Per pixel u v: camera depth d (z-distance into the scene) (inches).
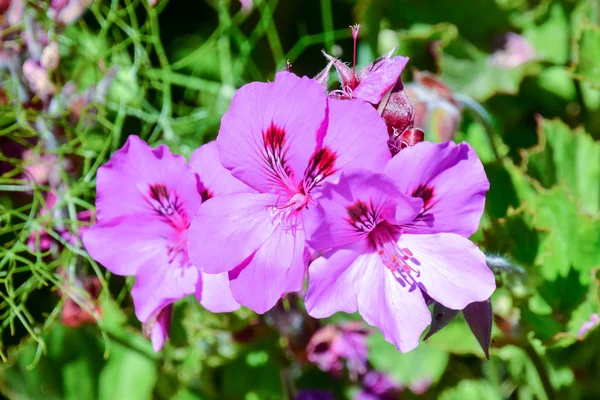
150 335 9.2
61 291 12.6
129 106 13.0
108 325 13.1
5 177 12.6
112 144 13.0
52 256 12.7
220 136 8.2
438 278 8.0
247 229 8.3
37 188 11.9
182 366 13.1
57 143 12.6
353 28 8.7
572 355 12.1
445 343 11.8
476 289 7.9
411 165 7.7
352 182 7.7
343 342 12.0
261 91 8.2
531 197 12.3
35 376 13.2
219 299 8.7
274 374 13.0
